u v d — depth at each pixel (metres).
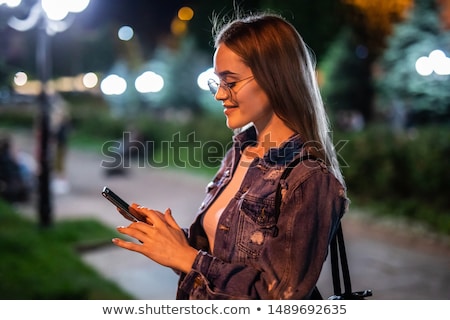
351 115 18.91
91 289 5.78
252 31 1.75
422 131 11.13
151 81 27.16
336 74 18.86
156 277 6.75
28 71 9.70
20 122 31.44
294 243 1.61
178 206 11.28
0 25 7.89
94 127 25.39
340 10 16.61
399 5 17.03
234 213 1.77
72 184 13.97
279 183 1.70
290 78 1.74
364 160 10.97
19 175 11.59
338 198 1.67
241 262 1.71
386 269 7.00
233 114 1.81
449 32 17.00
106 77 26.84
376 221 9.52
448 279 6.61
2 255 6.81
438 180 9.68
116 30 25.36
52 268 6.43
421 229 8.84
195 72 28.11
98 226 9.06
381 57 18.44
